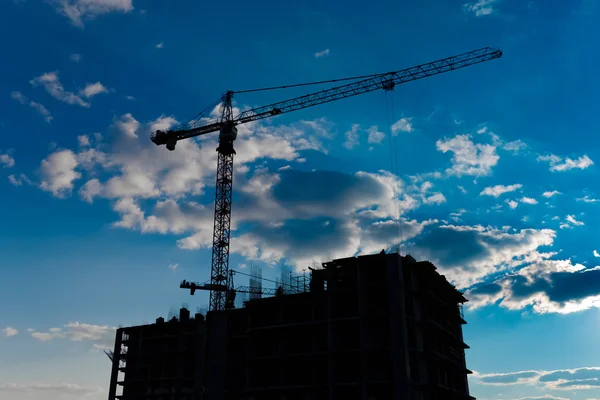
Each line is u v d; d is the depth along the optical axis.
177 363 132.62
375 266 92.50
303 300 95.81
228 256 159.38
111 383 136.25
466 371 103.38
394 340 85.00
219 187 165.75
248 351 96.31
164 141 177.38
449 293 102.69
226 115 174.12
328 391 88.12
